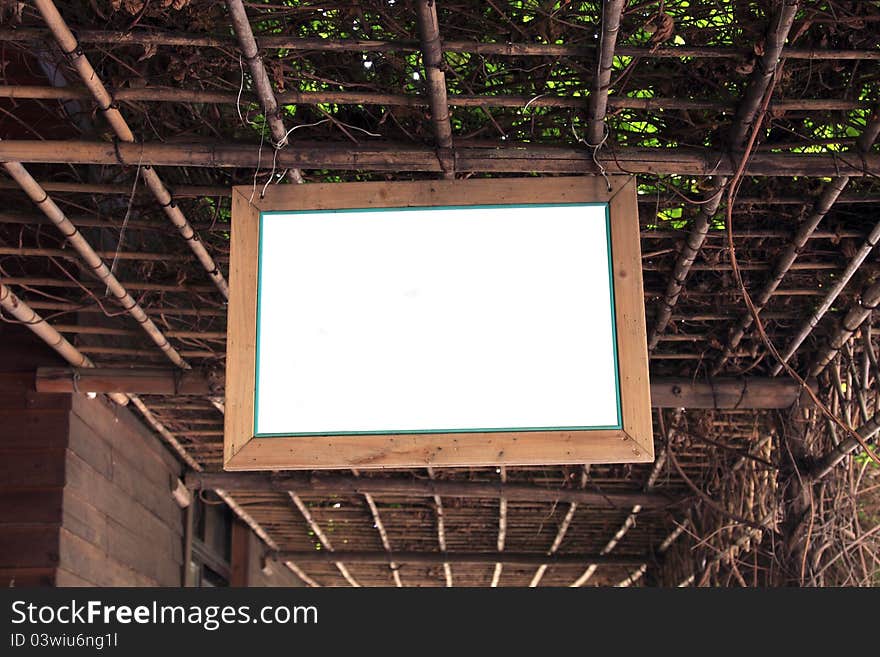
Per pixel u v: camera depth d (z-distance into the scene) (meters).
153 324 4.16
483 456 2.59
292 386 2.66
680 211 3.64
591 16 2.67
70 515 4.35
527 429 2.61
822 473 4.51
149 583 5.38
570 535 7.51
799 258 3.67
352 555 8.02
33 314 4.01
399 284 2.73
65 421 4.41
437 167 3.05
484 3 2.67
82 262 3.81
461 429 2.62
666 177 3.31
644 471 6.00
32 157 3.01
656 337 4.26
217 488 6.15
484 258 2.74
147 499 5.47
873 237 3.41
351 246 2.76
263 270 2.75
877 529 4.58
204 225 3.59
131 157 3.02
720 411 5.05
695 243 3.51
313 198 2.80
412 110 2.97
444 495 6.14
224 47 2.70
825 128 3.07
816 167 3.00
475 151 3.04
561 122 3.04
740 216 3.49
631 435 2.59
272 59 2.79
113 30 2.67
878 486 4.68
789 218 3.46
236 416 2.64
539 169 3.04
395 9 2.71
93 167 3.59
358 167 3.05
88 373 4.45
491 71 2.92
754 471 5.25
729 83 2.88
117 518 4.95
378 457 2.61
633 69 2.86
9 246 3.97
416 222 2.77
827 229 3.50
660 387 4.53
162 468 5.79
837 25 2.67
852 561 4.64
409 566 8.75
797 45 2.72
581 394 2.63
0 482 4.29
